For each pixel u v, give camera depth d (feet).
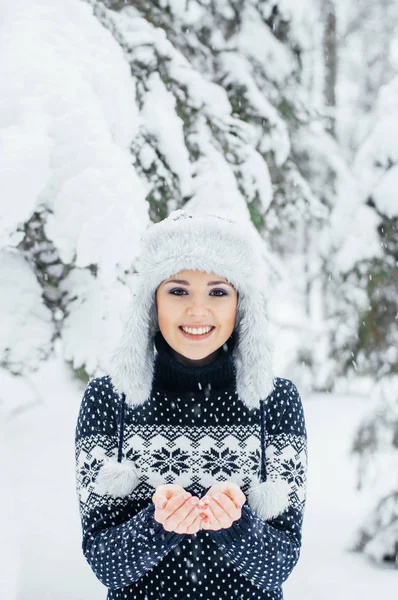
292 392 4.67
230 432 4.49
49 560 11.49
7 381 24.16
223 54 14.24
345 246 13.35
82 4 9.78
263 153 13.92
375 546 12.57
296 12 14.82
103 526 4.22
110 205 8.18
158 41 11.88
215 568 4.32
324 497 16.51
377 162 13.34
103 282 8.30
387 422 13.47
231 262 4.26
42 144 7.83
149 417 4.49
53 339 9.45
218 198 11.42
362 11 36.91
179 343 4.36
